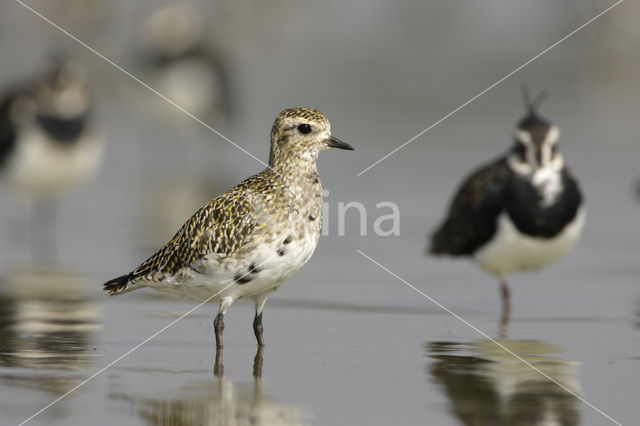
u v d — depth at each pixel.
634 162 25.70
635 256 16.45
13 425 7.73
